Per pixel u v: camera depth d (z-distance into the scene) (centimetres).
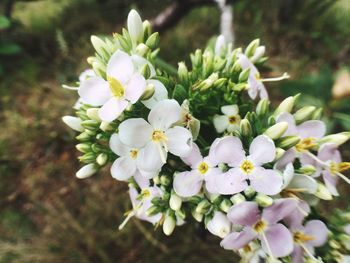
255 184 9
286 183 9
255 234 9
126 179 11
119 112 9
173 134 9
